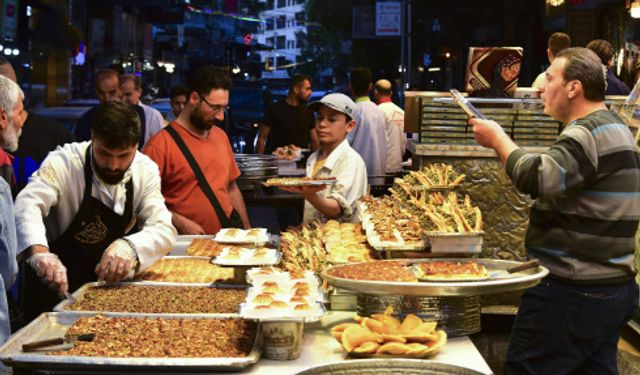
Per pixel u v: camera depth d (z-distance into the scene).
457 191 5.00
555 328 3.38
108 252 3.84
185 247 4.75
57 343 2.93
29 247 3.67
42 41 20.42
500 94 5.43
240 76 37.72
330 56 85.81
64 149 3.99
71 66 26.59
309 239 4.18
